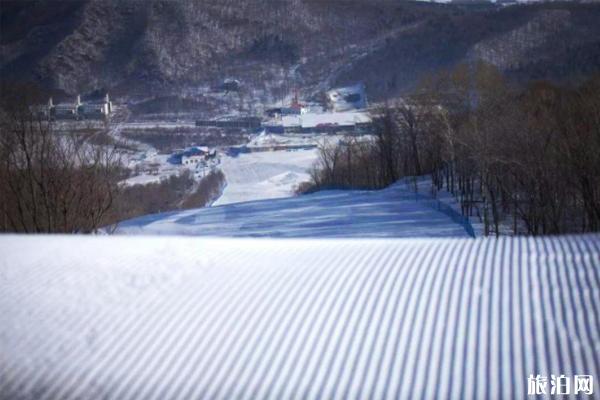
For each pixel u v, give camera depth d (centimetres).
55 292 1223
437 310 1085
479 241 1435
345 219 4581
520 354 948
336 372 945
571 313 1036
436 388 896
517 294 1114
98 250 1462
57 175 3195
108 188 3441
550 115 4116
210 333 1060
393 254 1373
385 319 1073
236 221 4803
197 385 936
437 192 5434
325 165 9256
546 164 3466
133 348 1027
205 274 1291
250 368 966
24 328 1094
